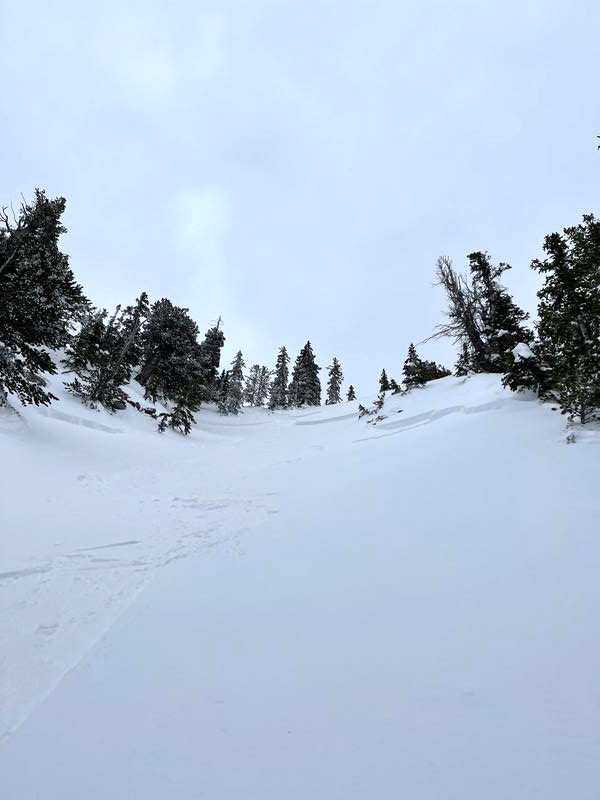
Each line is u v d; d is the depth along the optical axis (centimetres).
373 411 2686
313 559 561
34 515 826
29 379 1752
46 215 1496
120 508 921
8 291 1327
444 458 1054
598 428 966
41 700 316
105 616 453
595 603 360
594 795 199
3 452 1156
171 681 328
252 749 253
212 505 936
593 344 1070
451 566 477
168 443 2431
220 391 5394
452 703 270
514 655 310
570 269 1311
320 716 274
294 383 5938
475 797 206
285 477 1212
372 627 375
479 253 2314
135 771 245
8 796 234
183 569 576
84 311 2486
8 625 436
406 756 235
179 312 3703
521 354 1494
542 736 237
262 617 418
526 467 831
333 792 218
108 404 2523
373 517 702
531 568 441
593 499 601
